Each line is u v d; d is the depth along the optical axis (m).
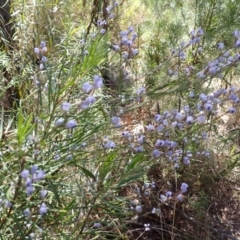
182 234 2.69
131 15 3.62
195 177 2.83
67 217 1.95
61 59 2.26
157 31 3.25
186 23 3.31
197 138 2.49
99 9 2.91
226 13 3.03
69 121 1.49
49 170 1.68
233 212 2.92
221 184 2.91
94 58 1.68
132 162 1.79
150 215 2.71
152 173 2.73
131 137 1.89
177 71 2.38
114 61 2.69
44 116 1.70
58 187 1.94
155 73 2.67
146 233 2.69
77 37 2.80
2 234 1.75
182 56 2.26
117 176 2.02
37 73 2.04
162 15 3.36
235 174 3.05
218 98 2.08
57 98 1.69
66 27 2.76
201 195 2.67
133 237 2.66
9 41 2.95
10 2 3.00
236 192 2.99
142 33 3.17
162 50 3.04
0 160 1.68
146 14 3.66
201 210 2.68
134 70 2.88
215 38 3.06
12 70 2.66
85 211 2.09
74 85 1.74
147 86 2.57
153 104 2.70
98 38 1.75
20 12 2.87
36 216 1.78
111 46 2.23
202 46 2.93
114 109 2.02
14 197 1.56
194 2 3.31
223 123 3.27
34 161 1.56
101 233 2.19
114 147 1.87
